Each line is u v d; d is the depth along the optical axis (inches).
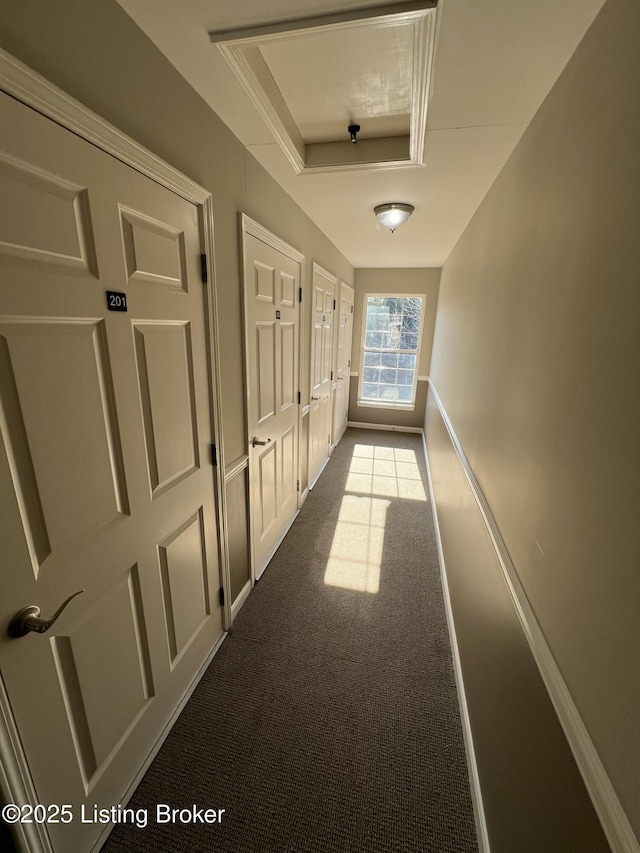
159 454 47.4
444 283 157.5
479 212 85.0
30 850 32.9
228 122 55.6
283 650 68.6
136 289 40.7
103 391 37.7
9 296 28.0
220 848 42.3
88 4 32.6
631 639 21.0
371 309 203.0
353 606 80.2
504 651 42.7
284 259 85.5
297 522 114.2
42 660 33.3
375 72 48.0
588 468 27.8
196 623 60.6
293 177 75.4
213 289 55.3
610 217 27.1
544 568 34.5
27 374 29.9
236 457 70.4
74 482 35.1
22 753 32.0
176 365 49.3
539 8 32.6
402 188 79.2
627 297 24.0
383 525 113.6
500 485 51.0
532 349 42.5
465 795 47.9
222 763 50.4
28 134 28.1
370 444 187.8
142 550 45.5
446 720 57.2
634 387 22.4
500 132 54.0
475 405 71.9
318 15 35.8
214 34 38.6
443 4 33.4
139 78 38.9
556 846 27.0
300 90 52.4
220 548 66.4
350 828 44.3
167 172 43.4
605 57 30.0
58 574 34.1
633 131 24.6
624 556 22.2
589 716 25.1
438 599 83.0
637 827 19.7
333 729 55.2
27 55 28.3
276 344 86.0
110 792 43.0
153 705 50.4
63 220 31.7
